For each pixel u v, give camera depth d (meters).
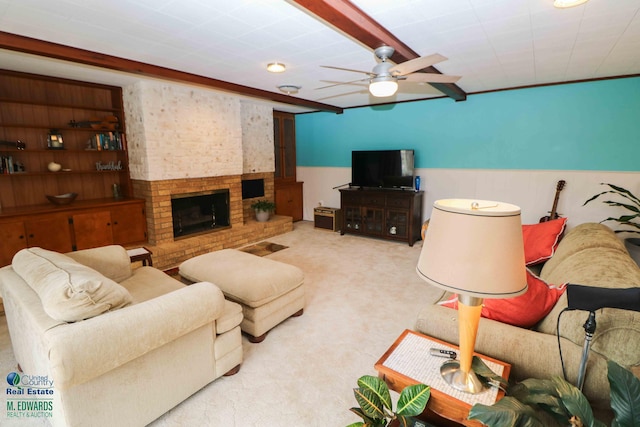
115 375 1.48
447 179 5.07
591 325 1.05
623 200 3.91
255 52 2.81
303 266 4.09
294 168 6.83
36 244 3.43
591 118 3.97
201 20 2.15
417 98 5.09
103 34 2.38
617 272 1.54
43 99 3.72
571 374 1.22
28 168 3.67
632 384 0.95
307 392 1.92
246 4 1.93
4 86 3.45
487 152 4.70
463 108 4.80
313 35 2.43
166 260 4.04
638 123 3.74
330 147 6.33
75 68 3.23
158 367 1.65
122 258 2.60
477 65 3.31
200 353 1.85
